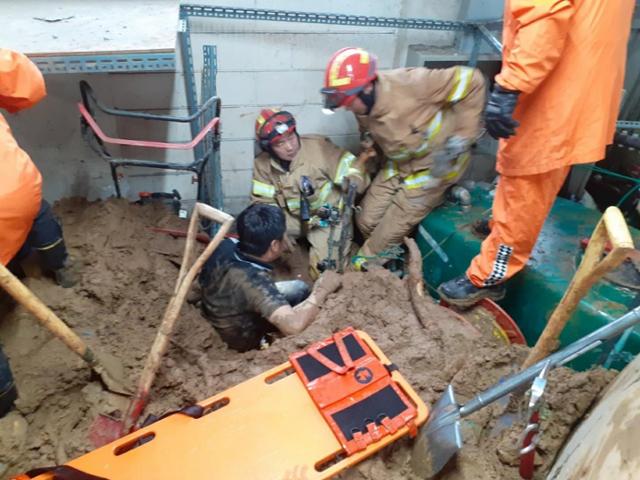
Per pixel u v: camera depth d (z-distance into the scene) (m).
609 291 1.63
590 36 1.38
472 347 1.54
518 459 1.13
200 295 1.93
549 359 1.01
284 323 1.64
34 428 1.32
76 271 1.75
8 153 1.20
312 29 2.32
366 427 1.13
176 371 1.46
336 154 2.54
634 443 0.74
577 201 2.57
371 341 1.34
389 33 2.43
